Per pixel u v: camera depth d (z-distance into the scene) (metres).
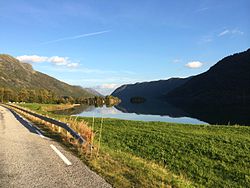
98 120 38.31
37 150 12.72
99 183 7.88
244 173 13.77
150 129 28.39
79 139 13.96
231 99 179.50
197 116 78.06
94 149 12.70
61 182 7.93
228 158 16.41
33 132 19.45
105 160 10.85
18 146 13.77
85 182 7.95
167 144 19.95
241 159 16.22
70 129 16.14
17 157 11.20
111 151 13.90
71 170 9.27
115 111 97.38
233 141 20.91
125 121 37.41
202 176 13.31
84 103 165.25
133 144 20.00
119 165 10.14
